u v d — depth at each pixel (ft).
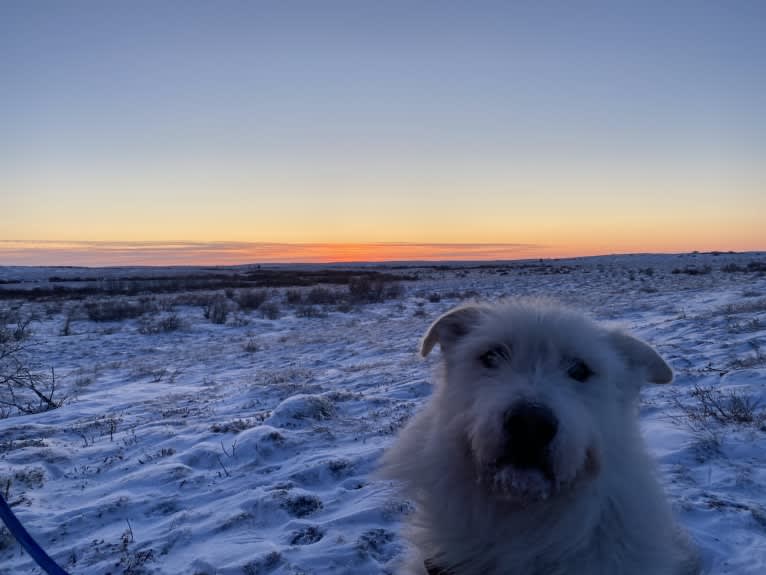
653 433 4.04
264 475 3.73
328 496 3.35
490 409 1.56
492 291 25.55
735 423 4.02
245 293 25.44
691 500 2.91
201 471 3.91
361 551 2.64
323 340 13.14
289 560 2.58
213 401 6.66
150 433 4.99
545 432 1.48
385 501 3.14
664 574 1.64
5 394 8.21
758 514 2.74
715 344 7.21
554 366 1.73
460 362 1.88
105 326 17.87
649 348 1.98
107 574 2.58
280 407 5.10
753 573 2.28
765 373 5.25
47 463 4.25
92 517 3.23
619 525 1.64
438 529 1.77
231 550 2.68
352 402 5.72
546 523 1.63
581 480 1.57
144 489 3.62
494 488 1.56
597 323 2.08
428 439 1.84
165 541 2.85
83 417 6.36
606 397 1.77
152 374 9.63
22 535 1.81
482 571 1.73
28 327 16.80
